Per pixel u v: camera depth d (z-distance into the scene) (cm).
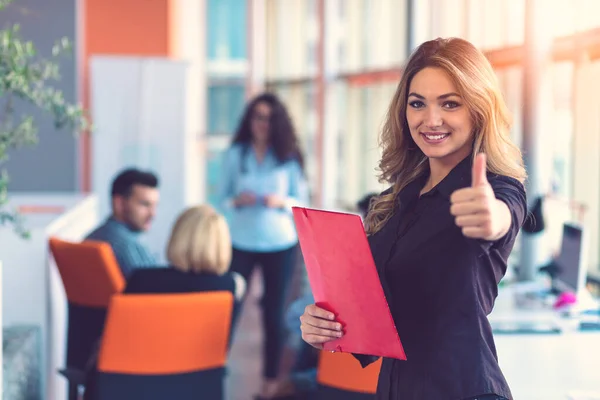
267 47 1254
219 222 404
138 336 358
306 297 491
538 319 412
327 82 1003
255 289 1014
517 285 499
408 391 208
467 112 203
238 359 700
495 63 602
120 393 361
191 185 1128
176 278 394
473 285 200
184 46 1161
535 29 514
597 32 478
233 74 1333
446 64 201
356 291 201
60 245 453
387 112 224
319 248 205
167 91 873
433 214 207
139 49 995
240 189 631
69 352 464
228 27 1341
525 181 210
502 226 182
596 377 335
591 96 506
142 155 872
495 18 623
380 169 230
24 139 401
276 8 1219
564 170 525
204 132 1265
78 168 891
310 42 1114
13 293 454
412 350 208
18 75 371
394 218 220
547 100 517
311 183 1095
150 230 870
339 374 361
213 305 364
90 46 985
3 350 398
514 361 354
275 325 608
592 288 505
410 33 784
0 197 404
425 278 204
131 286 392
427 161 224
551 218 527
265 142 632
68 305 467
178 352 362
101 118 867
